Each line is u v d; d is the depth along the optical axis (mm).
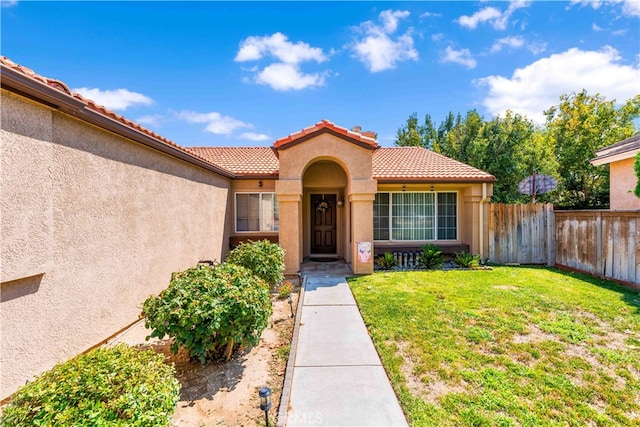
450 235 14656
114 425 2652
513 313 7359
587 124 26375
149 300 5082
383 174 13555
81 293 5230
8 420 2625
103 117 5457
